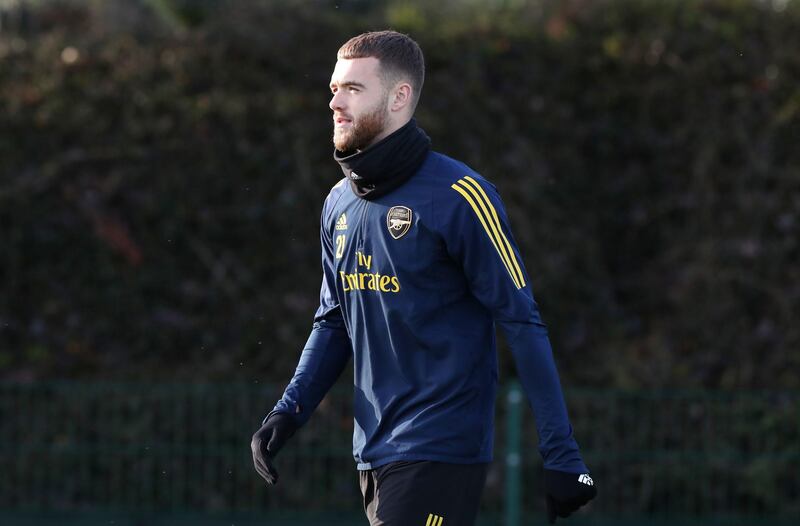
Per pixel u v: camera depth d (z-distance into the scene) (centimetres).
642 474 2850
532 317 1089
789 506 2828
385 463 1127
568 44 3534
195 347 3152
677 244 3388
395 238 1085
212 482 2848
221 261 3212
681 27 3569
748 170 3375
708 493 2836
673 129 3484
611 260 3441
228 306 3180
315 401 1212
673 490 2844
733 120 3431
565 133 3459
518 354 1087
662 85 3481
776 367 3123
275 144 3250
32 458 2911
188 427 2886
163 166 3259
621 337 3244
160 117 3288
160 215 3234
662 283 3356
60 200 3241
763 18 3575
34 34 3716
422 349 1111
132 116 3297
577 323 3250
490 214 1076
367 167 1078
